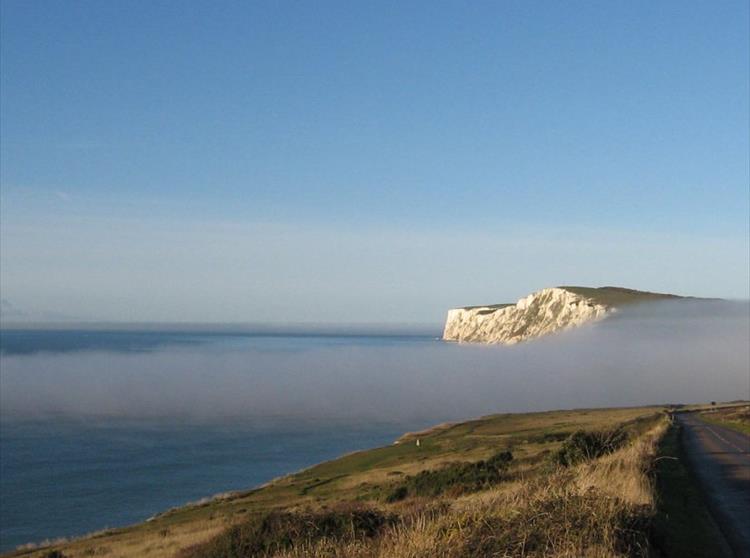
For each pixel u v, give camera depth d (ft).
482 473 93.71
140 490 209.05
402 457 192.95
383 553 29.50
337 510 50.21
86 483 219.00
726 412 245.04
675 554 33.76
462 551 27.58
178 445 295.89
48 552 102.53
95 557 93.15
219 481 221.87
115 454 274.36
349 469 186.60
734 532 40.88
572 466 65.67
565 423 246.47
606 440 86.07
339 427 348.18
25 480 224.53
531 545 28.25
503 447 172.14
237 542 47.55
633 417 234.17
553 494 34.09
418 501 67.36
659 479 57.41
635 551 29.66
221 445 295.28
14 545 151.43
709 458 84.53
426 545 28.27
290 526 46.75
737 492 56.49
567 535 28.58
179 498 197.98
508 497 38.04
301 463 252.01
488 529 29.27
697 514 44.75
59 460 260.62
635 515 33.42
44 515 180.34
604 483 40.86
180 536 97.50
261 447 289.53
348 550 32.01
